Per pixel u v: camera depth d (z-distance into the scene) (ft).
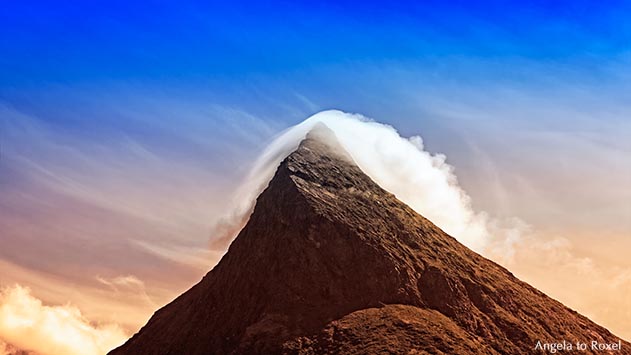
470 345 248.32
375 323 254.06
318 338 251.80
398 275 277.23
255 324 261.65
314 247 282.15
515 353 258.98
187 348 269.44
